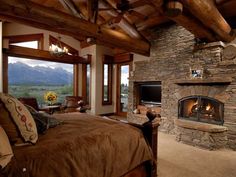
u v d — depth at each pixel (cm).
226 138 371
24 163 121
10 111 149
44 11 287
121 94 737
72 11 408
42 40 611
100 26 374
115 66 750
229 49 377
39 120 187
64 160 139
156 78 521
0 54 423
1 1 245
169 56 488
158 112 535
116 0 404
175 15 267
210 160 309
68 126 210
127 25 478
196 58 429
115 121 247
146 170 232
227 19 423
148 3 306
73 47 725
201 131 373
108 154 174
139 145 211
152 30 531
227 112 373
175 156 325
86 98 735
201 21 312
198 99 418
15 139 145
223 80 366
